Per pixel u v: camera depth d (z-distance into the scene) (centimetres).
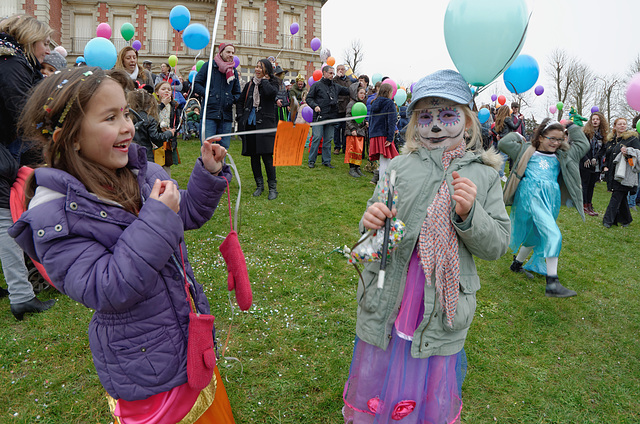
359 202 637
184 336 140
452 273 172
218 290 359
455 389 188
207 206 161
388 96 704
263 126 588
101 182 130
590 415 250
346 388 204
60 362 262
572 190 412
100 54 438
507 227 180
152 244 120
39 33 293
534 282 441
